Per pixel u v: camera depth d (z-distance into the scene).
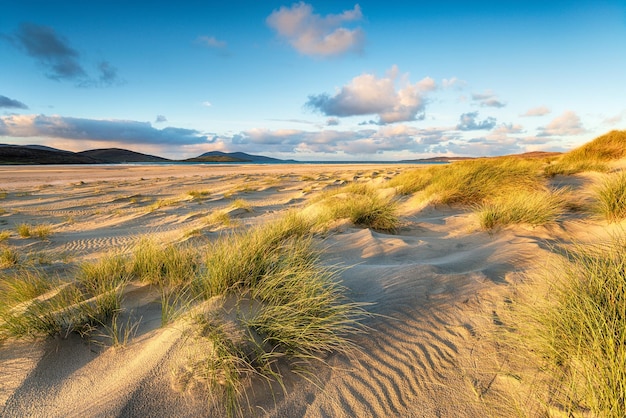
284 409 1.74
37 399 1.71
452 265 3.57
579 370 1.76
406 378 1.98
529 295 2.68
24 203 14.50
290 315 2.32
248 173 38.75
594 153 13.62
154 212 11.71
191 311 2.29
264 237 3.95
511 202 5.65
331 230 5.57
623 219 4.44
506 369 1.97
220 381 1.79
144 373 1.79
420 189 10.48
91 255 6.19
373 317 2.57
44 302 2.58
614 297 2.01
